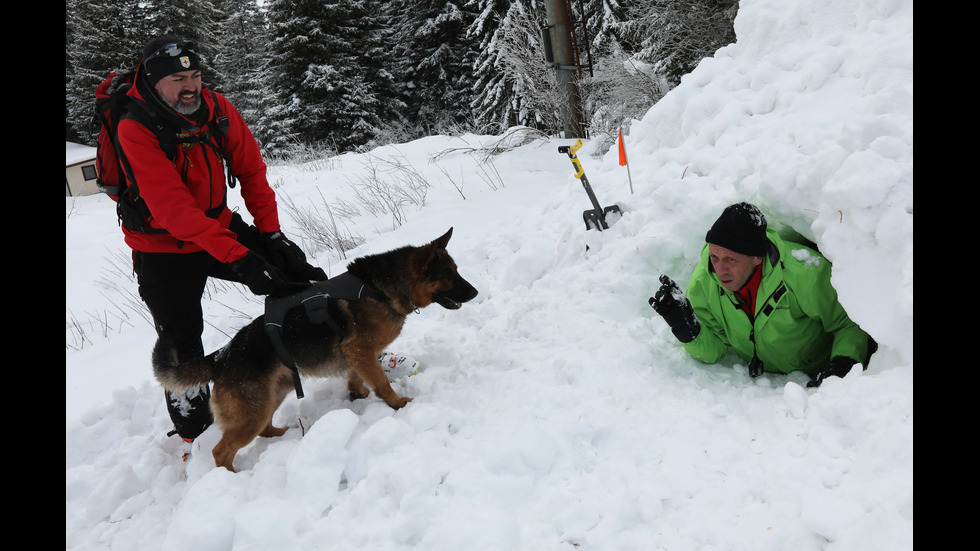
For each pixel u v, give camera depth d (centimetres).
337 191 895
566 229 468
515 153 850
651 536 210
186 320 321
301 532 241
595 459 256
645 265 379
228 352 307
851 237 248
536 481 247
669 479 231
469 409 309
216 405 299
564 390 300
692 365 316
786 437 238
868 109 281
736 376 308
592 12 1446
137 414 366
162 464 320
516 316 396
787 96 366
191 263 315
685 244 364
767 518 204
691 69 901
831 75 351
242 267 301
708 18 870
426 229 607
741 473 228
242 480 274
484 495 240
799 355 297
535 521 229
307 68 2489
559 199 536
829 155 270
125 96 282
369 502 246
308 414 353
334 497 260
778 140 319
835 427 228
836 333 282
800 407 248
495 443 255
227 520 240
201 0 3058
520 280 454
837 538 183
